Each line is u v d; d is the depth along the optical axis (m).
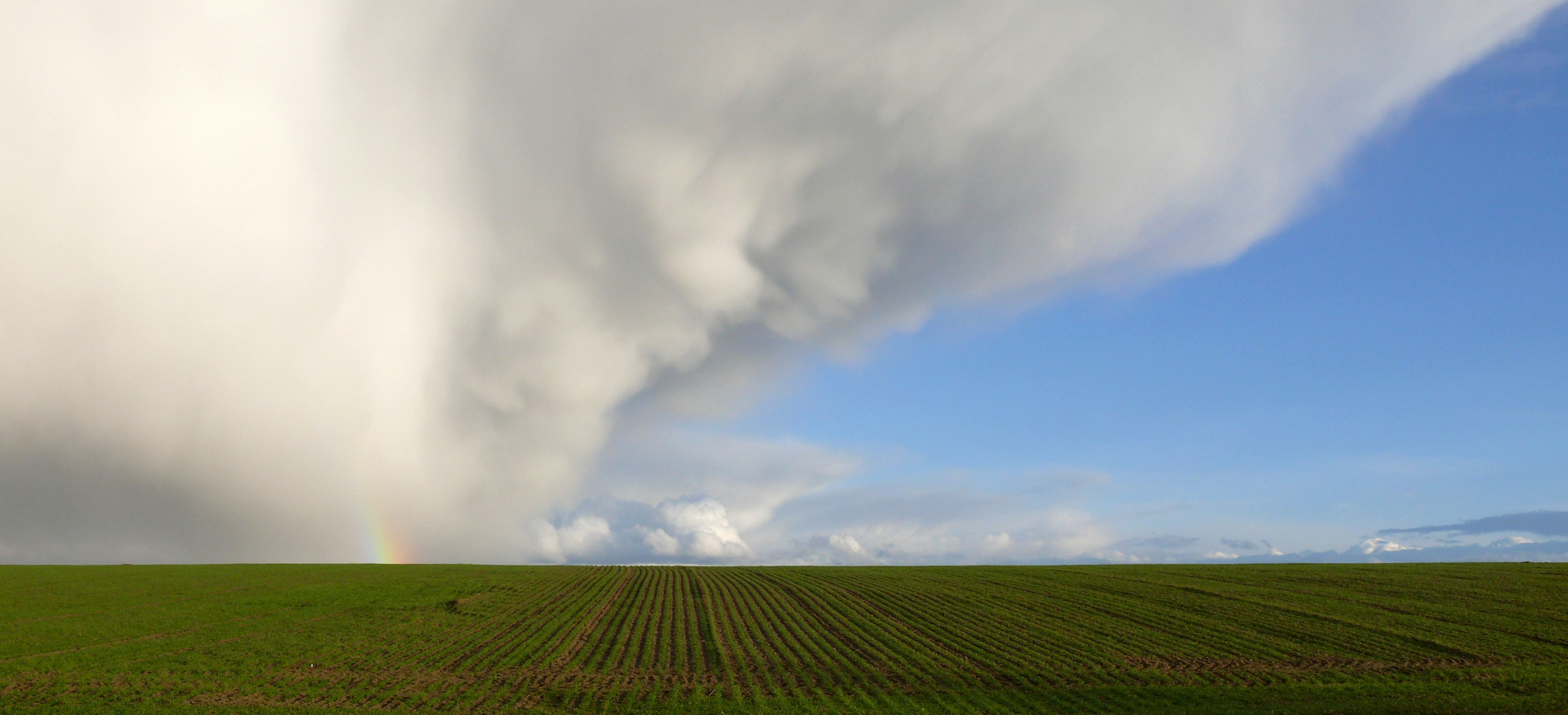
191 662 41.81
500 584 84.88
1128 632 53.69
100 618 54.16
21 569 86.38
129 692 35.12
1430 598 62.69
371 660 43.91
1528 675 37.81
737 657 46.16
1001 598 72.50
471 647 48.22
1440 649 45.06
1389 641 47.66
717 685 38.75
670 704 34.38
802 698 35.53
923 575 95.88
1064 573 94.12
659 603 71.06
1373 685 36.88
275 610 61.81
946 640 51.81
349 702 34.44
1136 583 80.50
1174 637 51.50
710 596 76.31
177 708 32.72
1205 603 65.31
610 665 43.53
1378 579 75.56
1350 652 45.09
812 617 62.81
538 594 76.88
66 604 60.16
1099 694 36.41
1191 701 34.88
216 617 57.34
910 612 65.25
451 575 93.81
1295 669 41.34
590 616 62.56
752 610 66.81
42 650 43.50
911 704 34.66
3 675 37.50
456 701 34.91
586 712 33.16
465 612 63.84
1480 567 83.56
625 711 33.41
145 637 48.91
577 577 94.00
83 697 34.09
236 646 46.88
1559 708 31.34
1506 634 48.12
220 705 33.31
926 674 41.25
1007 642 50.84
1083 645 49.09
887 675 40.97
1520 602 59.72
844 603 71.19
